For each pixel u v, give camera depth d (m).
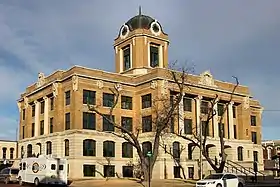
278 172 65.38
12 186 42.22
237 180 36.25
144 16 73.38
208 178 36.16
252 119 77.81
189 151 62.28
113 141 60.03
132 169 60.38
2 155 94.06
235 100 70.44
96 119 58.91
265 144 105.81
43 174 42.56
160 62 71.94
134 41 70.94
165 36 73.25
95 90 59.56
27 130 69.75
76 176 55.25
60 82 61.50
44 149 62.66
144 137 59.78
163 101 56.31
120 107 61.88
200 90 64.94
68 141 57.84
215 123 66.25
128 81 63.56
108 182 45.59
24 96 72.00
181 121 60.78
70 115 58.28
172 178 57.00
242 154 69.62
